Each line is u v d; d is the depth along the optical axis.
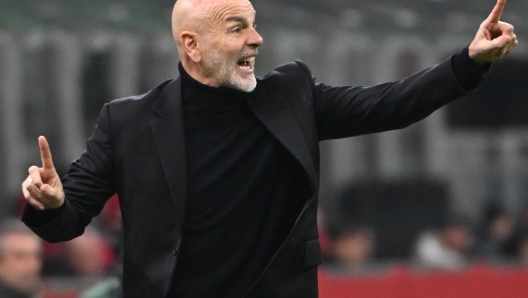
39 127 28.86
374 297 25.88
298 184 10.66
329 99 10.80
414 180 35.03
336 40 32.12
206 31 10.36
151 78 29.61
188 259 10.51
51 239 10.42
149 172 10.61
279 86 10.84
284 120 10.56
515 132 48.22
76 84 28.56
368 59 32.88
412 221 33.66
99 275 23.28
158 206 10.55
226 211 10.48
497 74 46.94
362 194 33.88
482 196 47.22
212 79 10.49
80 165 10.83
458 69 10.04
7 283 17.70
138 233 10.64
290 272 10.37
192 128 10.63
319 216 29.72
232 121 10.62
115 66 29.06
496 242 34.12
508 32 9.84
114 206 25.75
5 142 27.83
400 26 32.97
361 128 10.66
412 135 37.53
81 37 28.06
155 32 29.09
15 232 17.78
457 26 33.56
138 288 10.64
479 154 47.69
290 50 31.45
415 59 33.72
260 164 10.56
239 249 10.52
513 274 27.25
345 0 31.61
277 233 10.62
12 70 27.25
